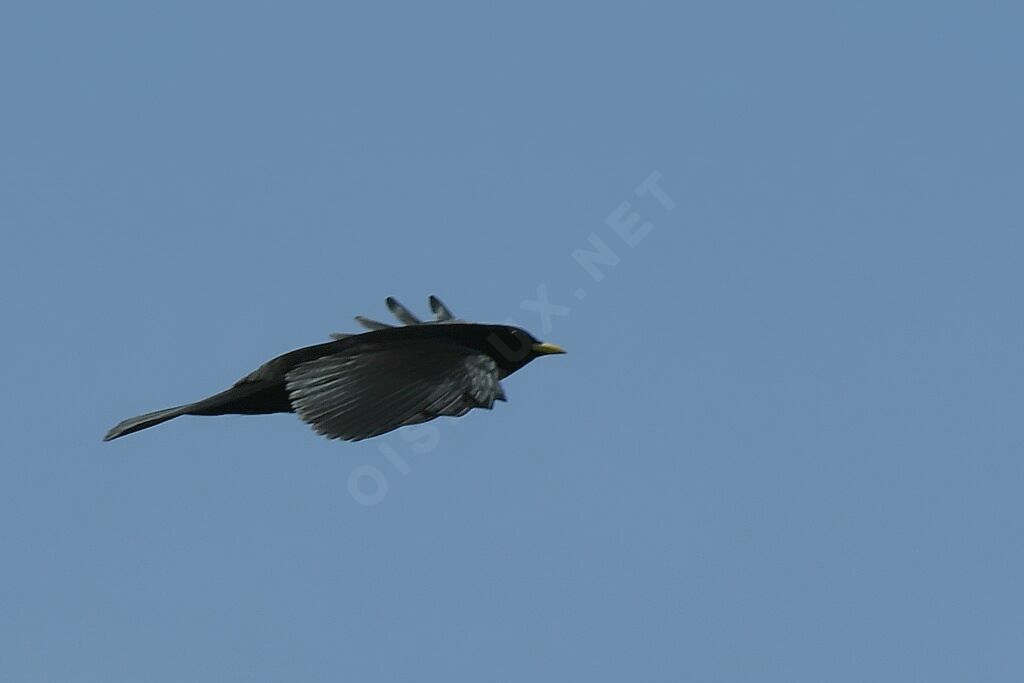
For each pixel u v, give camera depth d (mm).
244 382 17844
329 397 16531
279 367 17609
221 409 18156
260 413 18266
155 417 18469
